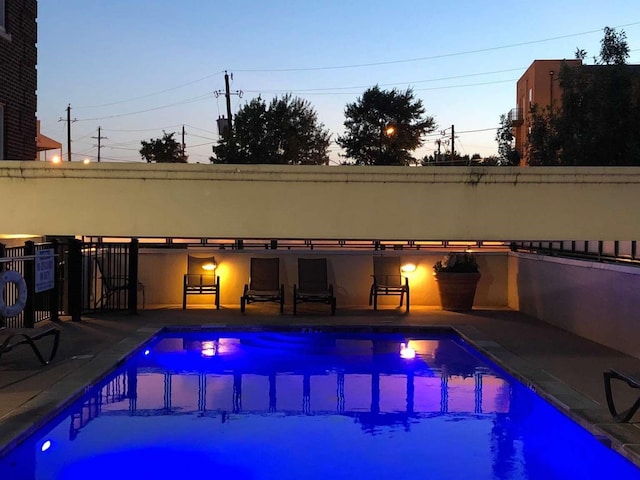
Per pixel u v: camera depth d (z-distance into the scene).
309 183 7.70
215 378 8.20
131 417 6.52
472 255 14.25
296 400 7.22
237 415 6.63
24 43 12.92
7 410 5.85
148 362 9.08
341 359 9.39
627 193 7.66
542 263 12.14
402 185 7.71
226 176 7.66
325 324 11.55
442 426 6.34
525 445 5.82
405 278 13.67
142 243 15.09
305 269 13.72
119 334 10.25
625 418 5.64
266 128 40.72
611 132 12.34
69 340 9.68
